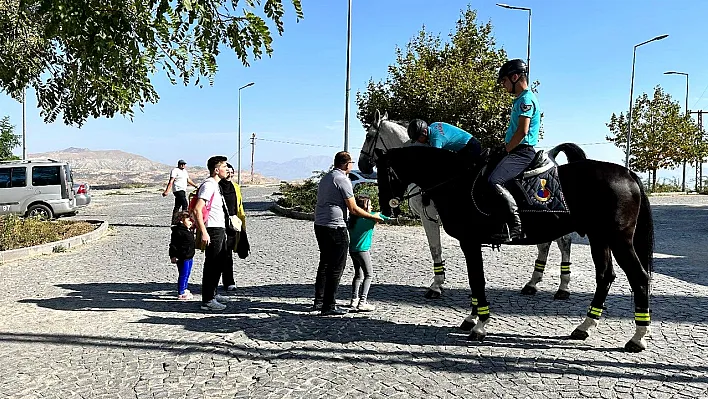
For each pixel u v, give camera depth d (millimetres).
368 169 8375
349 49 19234
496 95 19250
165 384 4781
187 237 7648
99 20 6453
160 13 6379
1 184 17828
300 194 20938
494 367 5102
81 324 6562
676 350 5445
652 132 37625
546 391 4562
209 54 7750
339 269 6766
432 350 5566
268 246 12625
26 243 12148
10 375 4992
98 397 4527
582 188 5488
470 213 5766
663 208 24234
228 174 7867
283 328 6348
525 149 5566
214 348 5688
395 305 7312
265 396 4523
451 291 8070
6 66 11539
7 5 10852
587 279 8750
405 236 13891
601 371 4957
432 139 7027
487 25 21609
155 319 6770
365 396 4508
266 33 6941
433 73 19594
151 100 11711
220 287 8477
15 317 6852
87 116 12320
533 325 6359
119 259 11047
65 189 18281
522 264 10055
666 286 8234
